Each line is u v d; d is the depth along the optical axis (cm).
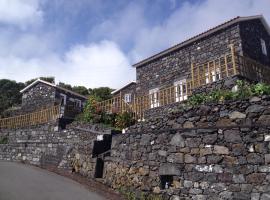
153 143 1010
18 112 3259
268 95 815
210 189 837
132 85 3100
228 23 1783
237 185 795
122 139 1139
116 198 995
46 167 1541
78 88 4712
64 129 1762
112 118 1644
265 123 796
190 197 868
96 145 1270
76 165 1334
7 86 4756
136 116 1518
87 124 1655
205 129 889
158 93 1470
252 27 1912
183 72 1992
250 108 831
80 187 1118
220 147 848
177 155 930
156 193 950
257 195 759
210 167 852
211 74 1260
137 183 1016
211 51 1859
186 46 2014
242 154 806
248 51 1778
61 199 951
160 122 1016
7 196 948
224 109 876
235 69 1107
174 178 919
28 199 932
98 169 1204
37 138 1947
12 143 1961
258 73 1245
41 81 3123
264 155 773
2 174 1301
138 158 1045
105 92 4556
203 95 1033
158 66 2189
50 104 2977
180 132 943
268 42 2080
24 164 1705
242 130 823
